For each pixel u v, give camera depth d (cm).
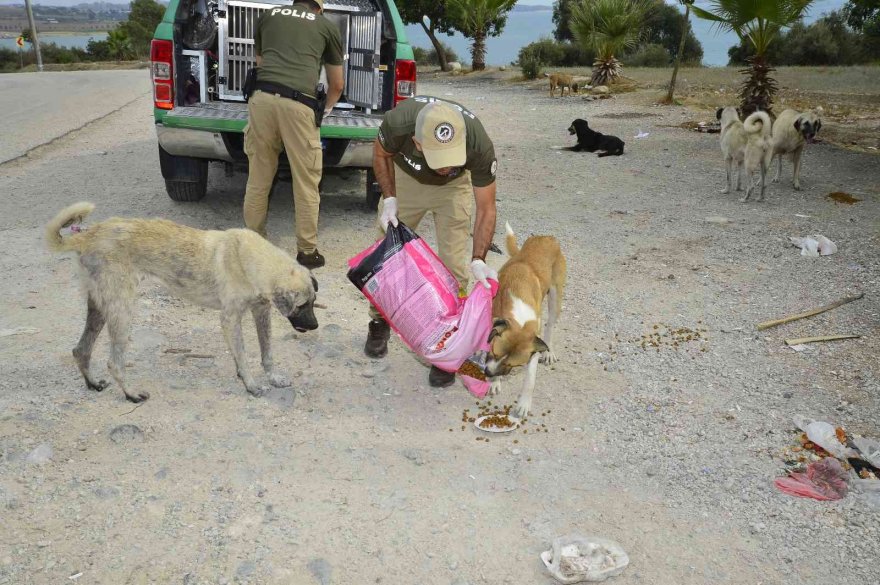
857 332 570
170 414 437
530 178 1100
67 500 355
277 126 621
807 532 359
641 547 347
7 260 664
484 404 477
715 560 340
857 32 4078
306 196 645
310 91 626
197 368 495
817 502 380
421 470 400
